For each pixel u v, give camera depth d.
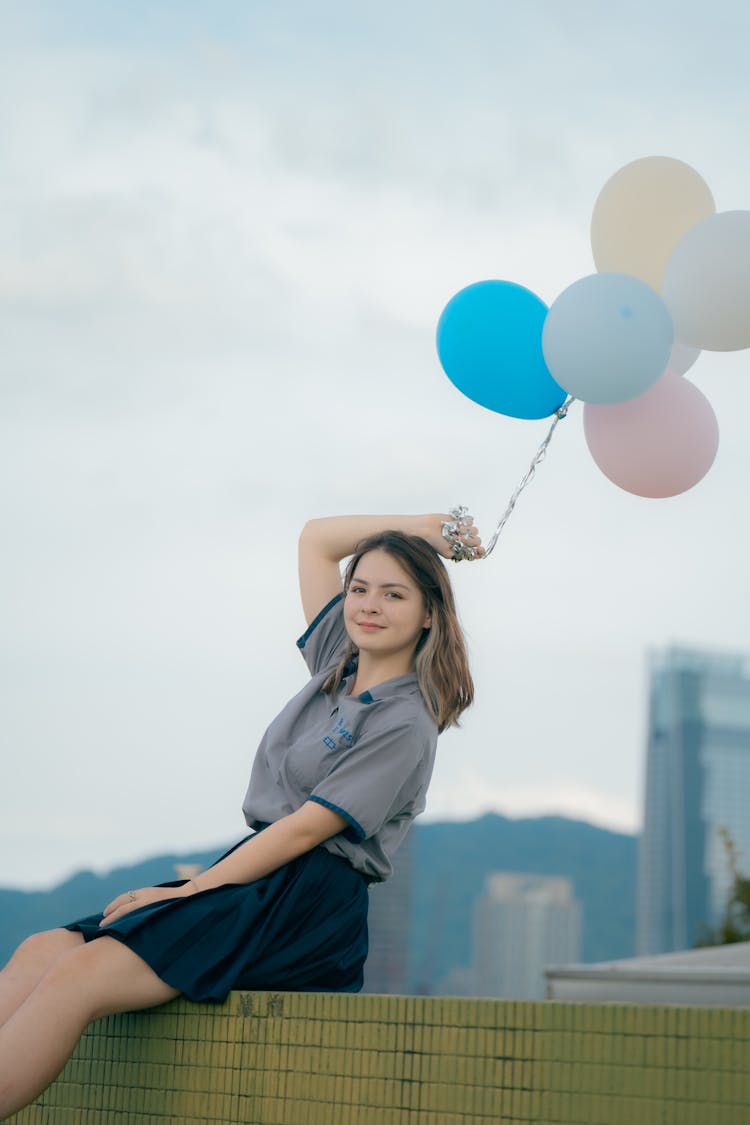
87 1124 3.26
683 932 176.38
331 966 3.33
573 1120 2.61
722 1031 2.51
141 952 3.10
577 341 3.53
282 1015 3.03
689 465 3.78
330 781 3.31
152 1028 3.21
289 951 3.26
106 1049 3.28
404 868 150.38
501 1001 2.74
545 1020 2.69
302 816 3.28
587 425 3.86
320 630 3.83
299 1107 2.95
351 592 3.62
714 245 3.63
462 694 3.60
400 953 147.88
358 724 3.44
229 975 3.15
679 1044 2.54
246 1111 3.02
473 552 3.81
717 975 5.80
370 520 3.87
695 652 190.00
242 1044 3.07
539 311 3.86
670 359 3.97
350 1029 2.92
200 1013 3.15
